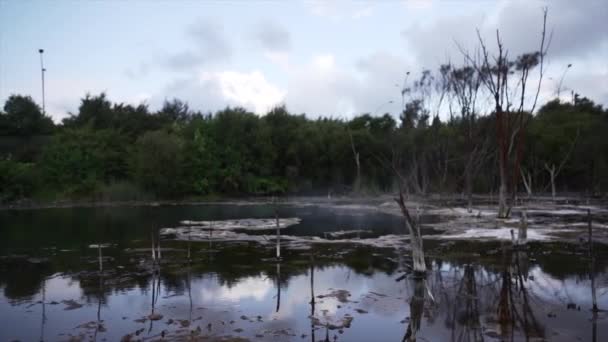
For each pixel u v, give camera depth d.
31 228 24.55
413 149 24.53
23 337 8.57
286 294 11.40
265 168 56.84
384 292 11.56
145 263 15.20
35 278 13.25
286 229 24.03
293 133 58.34
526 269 13.97
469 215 29.62
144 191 48.28
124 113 60.84
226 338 8.36
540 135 52.62
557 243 18.59
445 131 39.62
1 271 14.12
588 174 49.09
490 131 33.12
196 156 53.16
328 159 57.06
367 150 54.88
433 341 8.30
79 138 49.88
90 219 29.27
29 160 51.56
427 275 13.35
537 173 50.62
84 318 9.62
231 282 12.62
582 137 50.53
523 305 10.45
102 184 47.16
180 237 21.02
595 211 32.31
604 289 11.70
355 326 9.09
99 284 12.48
